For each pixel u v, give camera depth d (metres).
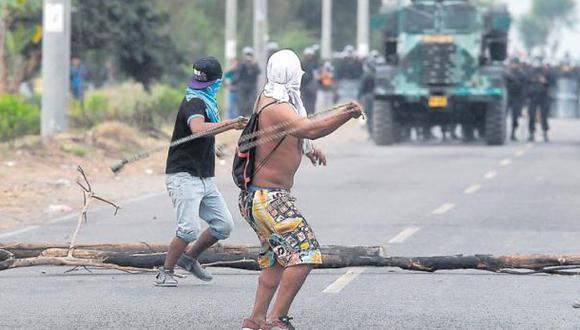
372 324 20.45
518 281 24.62
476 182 46.66
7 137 52.62
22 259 22.45
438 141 75.81
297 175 49.62
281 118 17.59
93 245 23.61
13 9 69.88
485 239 30.64
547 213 36.44
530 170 52.31
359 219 34.75
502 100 69.56
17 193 39.78
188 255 23.58
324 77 101.62
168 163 23.08
